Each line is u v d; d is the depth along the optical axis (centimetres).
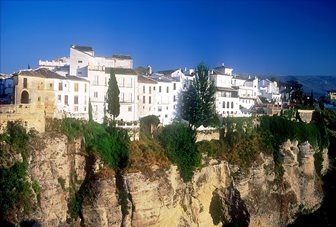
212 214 10631
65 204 8394
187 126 10669
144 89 11500
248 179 10662
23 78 8919
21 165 7694
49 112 8644
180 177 9825
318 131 13562
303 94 19338
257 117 12250
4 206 7344
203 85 11000
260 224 10725
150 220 8881
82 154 8756
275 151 11894
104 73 10638
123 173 8644
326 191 13275
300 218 12112
